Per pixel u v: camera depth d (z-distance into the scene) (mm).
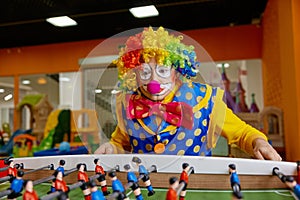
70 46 4398
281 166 871
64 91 4797
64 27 3635
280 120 2305
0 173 1041
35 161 1069
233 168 834
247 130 1135
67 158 1039
